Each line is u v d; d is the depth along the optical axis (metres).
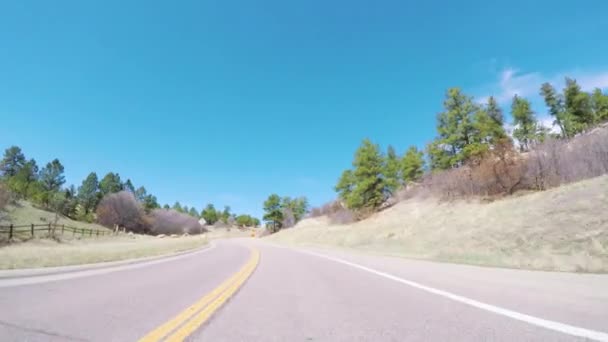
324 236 47.12
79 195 97.44
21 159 100.12
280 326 4.20
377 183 50.50
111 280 8.20
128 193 91.38
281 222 99.19
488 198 31.36
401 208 42.78
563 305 5.02
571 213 18.86
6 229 30.64
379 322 4.34
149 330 3.95
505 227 21.23
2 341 3.47
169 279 8.61
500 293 6.14
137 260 14.54
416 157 54.88
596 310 4.68
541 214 20.66
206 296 6.21
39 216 59.50
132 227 88.81
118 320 4.38
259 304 5.54
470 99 39.00
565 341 3.43
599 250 13.62
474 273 9.24
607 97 50.06
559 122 53.88
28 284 7.25
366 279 8.60
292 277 9.16
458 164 39.25
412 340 3.60
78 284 7.43
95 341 3.53
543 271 9.32
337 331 3.97
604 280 7.31
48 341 3.49
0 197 37.31
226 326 4.18
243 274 9.87
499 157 32.75
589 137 28.98
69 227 45.94
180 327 4.09
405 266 11.74
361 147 50.53
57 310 4.88
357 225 45.31
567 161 28.66
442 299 5.76
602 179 22.22
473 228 24.16
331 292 6.71
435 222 30.81
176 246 27.41
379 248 25.88
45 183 94.31
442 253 16.45
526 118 50.50
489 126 37.59
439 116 40.81
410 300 5.75
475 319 4.37
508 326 4.01
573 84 52.41
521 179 30.31
